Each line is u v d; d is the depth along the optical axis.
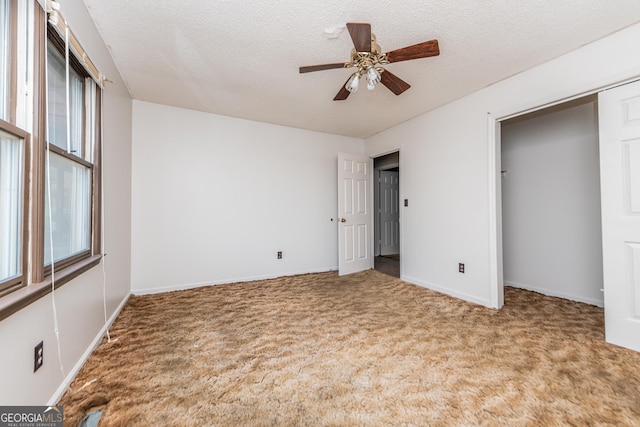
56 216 1.49
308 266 4.14
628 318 1.83
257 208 3.74
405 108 3.23
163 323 2.25
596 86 1.94
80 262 1.65
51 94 1.46
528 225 3.26
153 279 3.12
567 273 2.93
